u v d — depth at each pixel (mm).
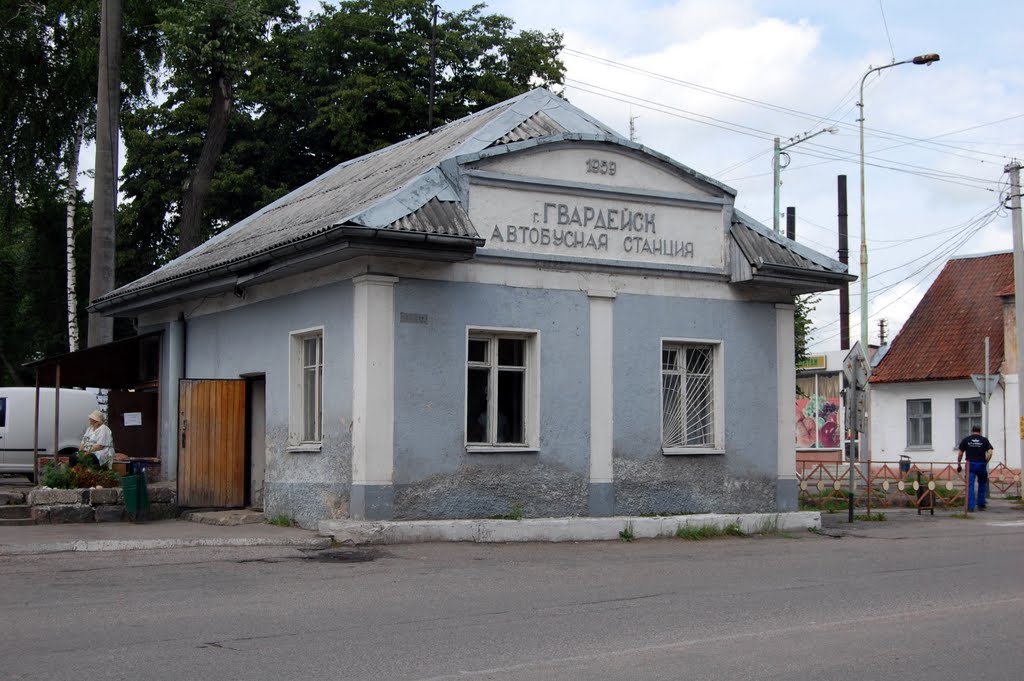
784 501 18688
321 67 33969
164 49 30688
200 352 20344
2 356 44312
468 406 16156
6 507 16859
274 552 13812
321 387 16562
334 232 14367
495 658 7871
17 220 38469
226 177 32875
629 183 17422
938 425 39406
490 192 16125
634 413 17312
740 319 18516
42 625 8992
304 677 7258
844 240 40500
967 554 14844
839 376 46000
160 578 11625
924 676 7535
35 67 33750
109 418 21750
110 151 23297
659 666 7680
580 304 16922
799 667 7719
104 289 23109
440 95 33875
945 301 41781
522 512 16172
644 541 16391
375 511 15000
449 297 15750
